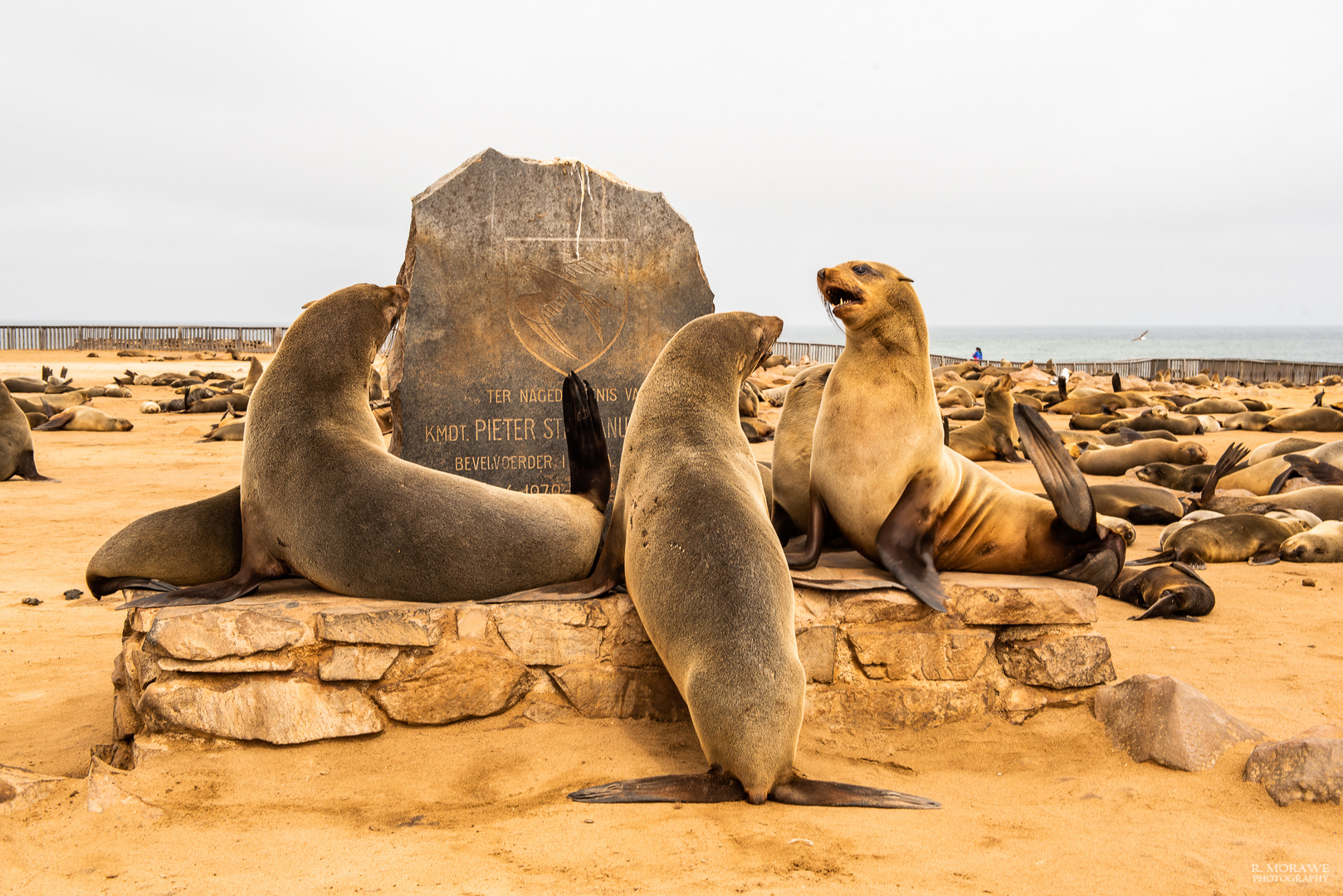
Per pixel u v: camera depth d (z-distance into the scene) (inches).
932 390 215.8
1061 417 1056.2
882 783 170.7
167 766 172.1
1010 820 151.7
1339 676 220.4
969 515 222.2
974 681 201.9
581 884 125.5
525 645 191.6
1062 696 202.2
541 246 296.5
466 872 129.6
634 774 169.3
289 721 180.4
